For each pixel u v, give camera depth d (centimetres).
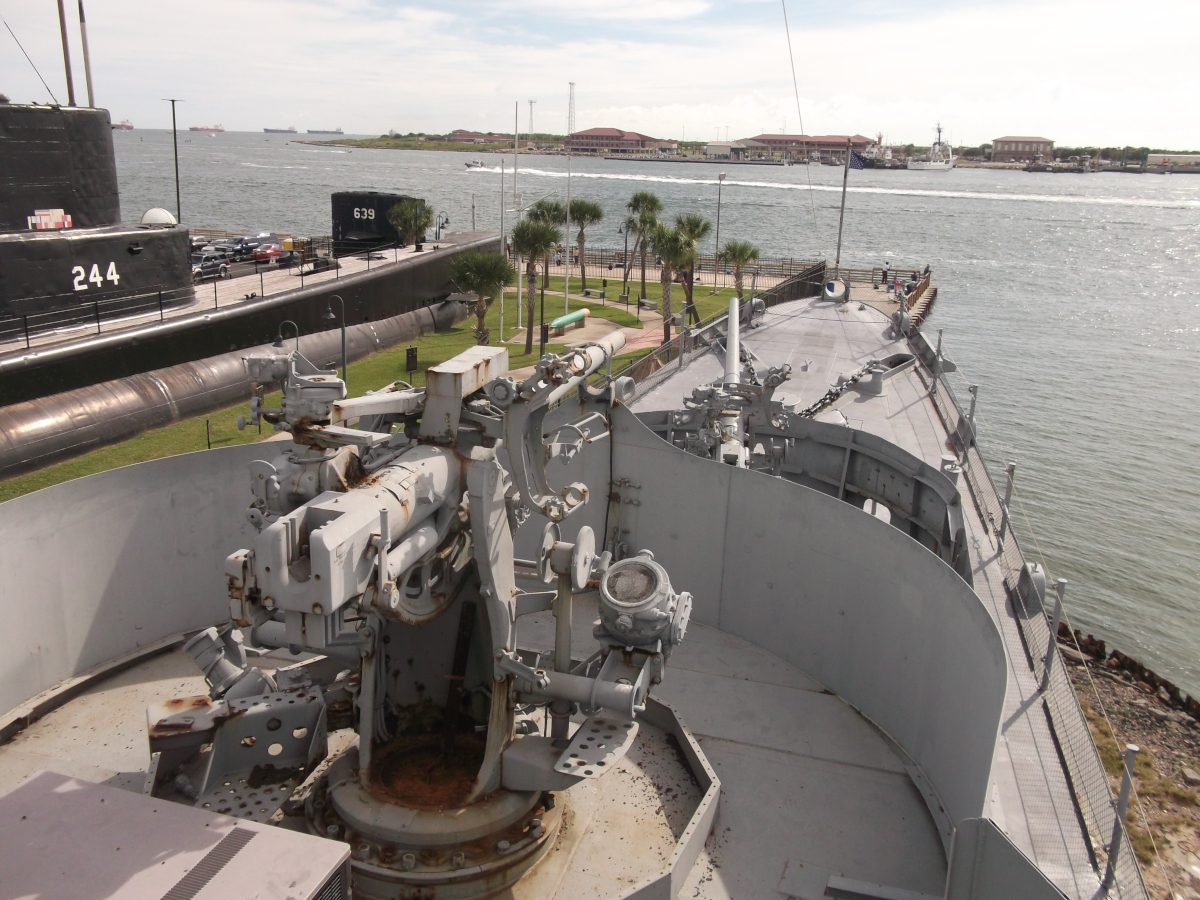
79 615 1121
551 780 785
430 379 747
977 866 645
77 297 2498
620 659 845
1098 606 2486
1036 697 905
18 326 2366
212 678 923
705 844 878
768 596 1238
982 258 10188
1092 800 743
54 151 2386
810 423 1822
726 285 6194
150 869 572
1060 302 7238
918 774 986
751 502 1230
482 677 880
